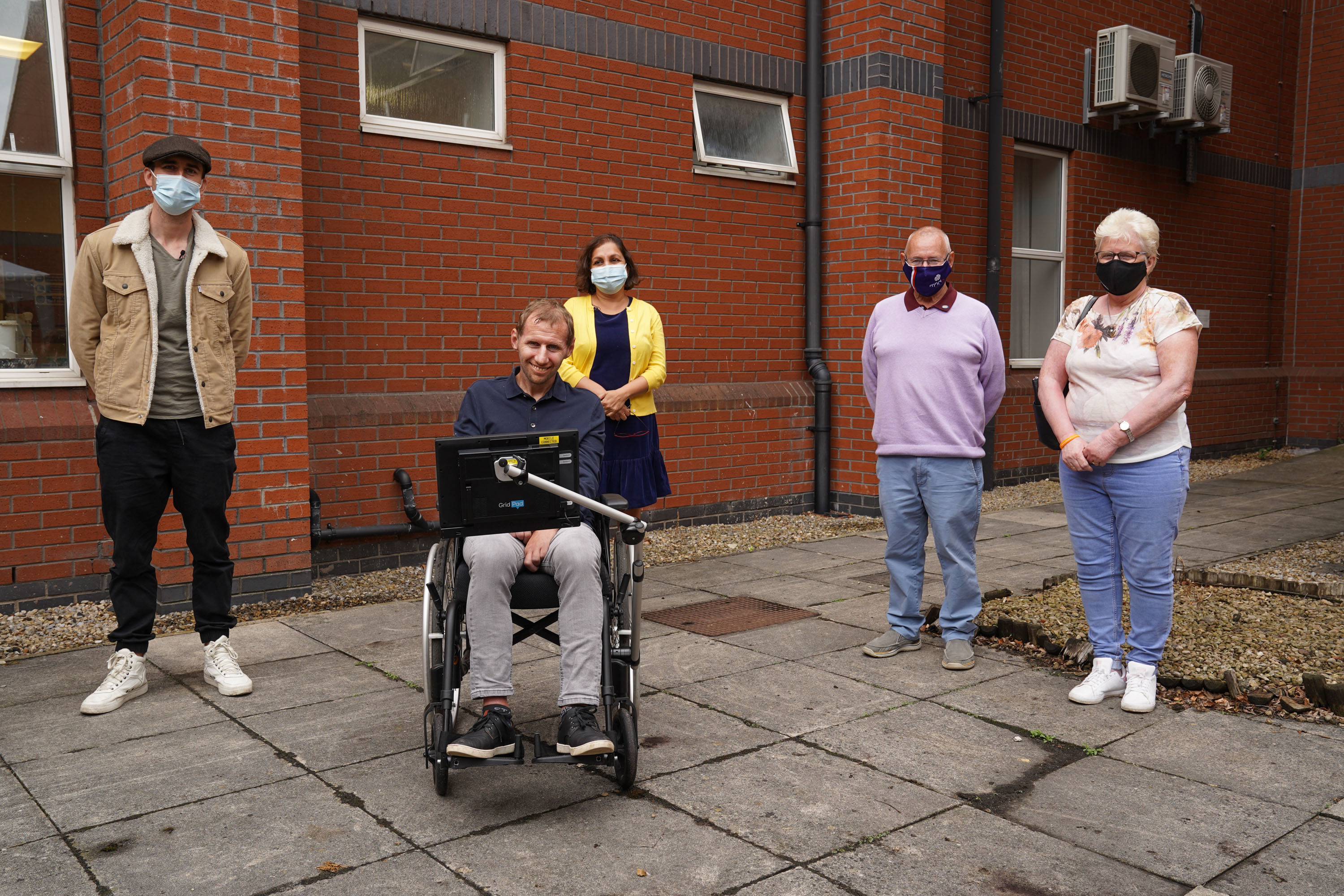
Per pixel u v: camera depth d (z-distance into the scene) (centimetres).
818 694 385
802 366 795
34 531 481
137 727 346
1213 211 1111
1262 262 1188
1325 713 357
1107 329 372
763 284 765
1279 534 705
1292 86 1207
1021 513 798
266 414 503
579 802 290
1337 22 1176
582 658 291
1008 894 241
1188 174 1059
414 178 591
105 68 495
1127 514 368
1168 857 258
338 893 240
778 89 761
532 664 418
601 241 468
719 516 746
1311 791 297
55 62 489
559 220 652
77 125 493
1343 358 1189
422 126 598
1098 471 374
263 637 454
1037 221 950
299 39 535
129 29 466
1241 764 317
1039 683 399
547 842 266
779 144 777
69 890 240
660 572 599
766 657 432
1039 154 930
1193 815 282
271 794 294
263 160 493
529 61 633
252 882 244
